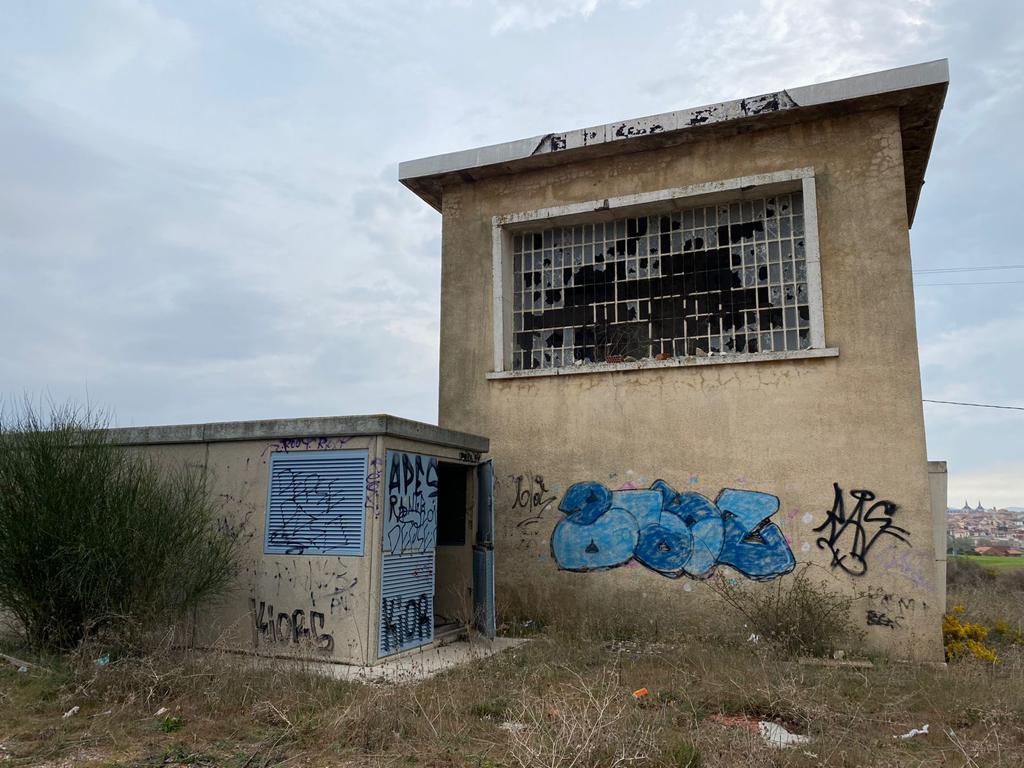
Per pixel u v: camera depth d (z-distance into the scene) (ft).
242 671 20.30
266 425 25.82
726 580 28.48
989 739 16.33
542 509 31.83
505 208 34.76
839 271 28.71
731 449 29.37
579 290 33.86
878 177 28.73
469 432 33.60
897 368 27.53
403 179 35.60
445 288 35.17
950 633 28.02
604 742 14.64
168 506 24.34
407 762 15.02
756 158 30.58
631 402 31.22
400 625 24.81
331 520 24.56
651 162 32.30
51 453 23.65
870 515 27.02
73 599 22.98
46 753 15.42
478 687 20.11
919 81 27.37
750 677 21.02
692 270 32.04
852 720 17.74
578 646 25.76
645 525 30.12
